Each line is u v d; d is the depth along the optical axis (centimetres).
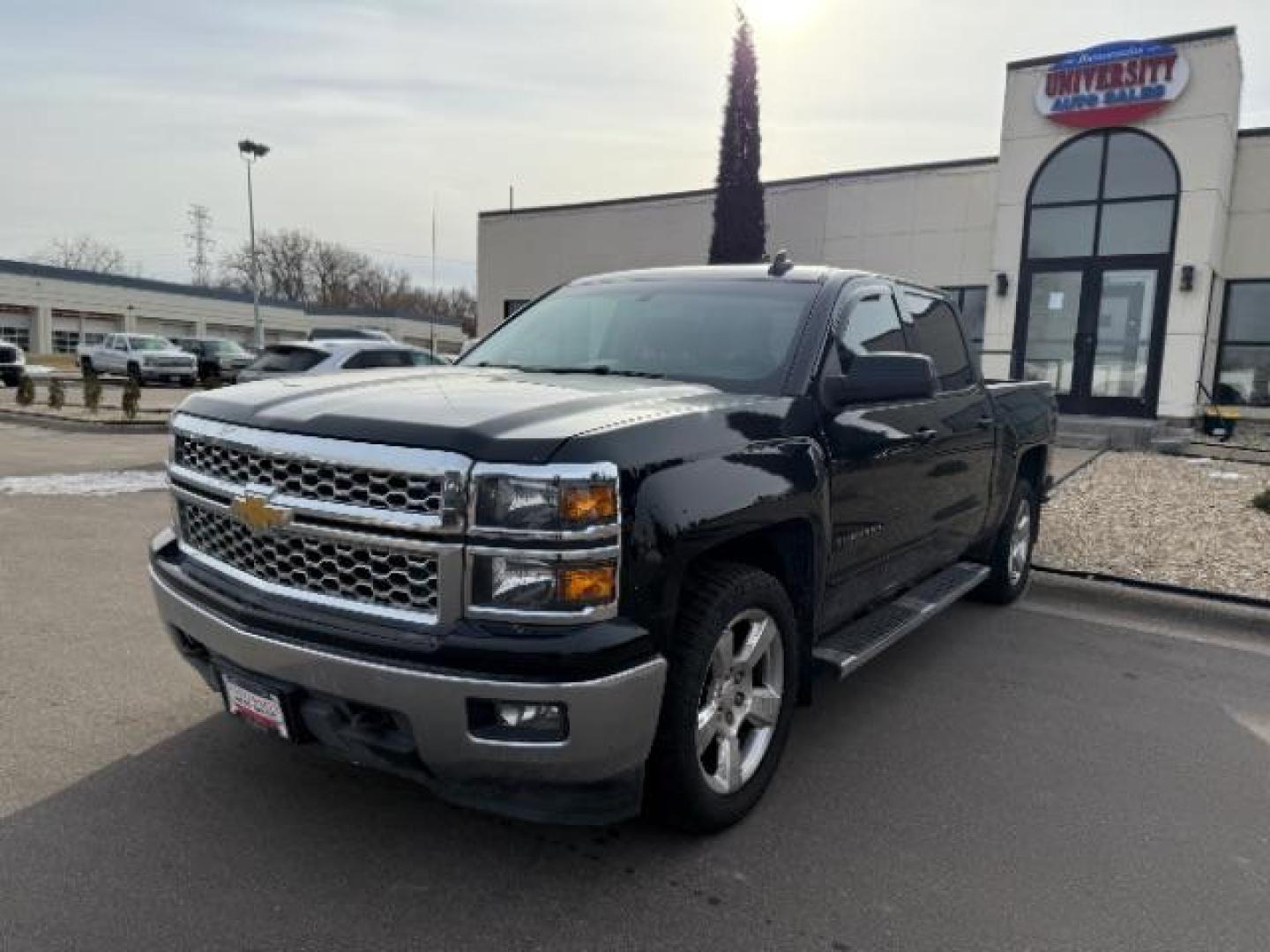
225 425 288
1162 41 1486
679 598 271
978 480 505
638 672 249
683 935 255
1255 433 1595
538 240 2428
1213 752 386
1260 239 1639
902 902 273
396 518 247
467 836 302
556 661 237
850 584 380
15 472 1088
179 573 304
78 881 269
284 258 10475
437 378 335
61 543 698
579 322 423
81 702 396
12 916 253
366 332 2394
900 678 468
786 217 2055
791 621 326
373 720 261
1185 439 1393
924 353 462
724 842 304
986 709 428
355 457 253
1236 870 296
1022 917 268
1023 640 534
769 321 378
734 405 310
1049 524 812
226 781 331
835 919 264
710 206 2175
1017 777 358
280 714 271
